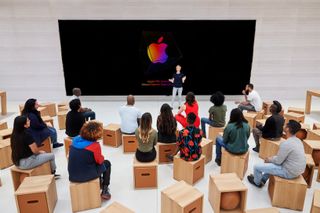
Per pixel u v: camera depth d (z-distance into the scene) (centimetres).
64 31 691
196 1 702
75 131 394
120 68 722
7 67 742
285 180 290
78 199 288
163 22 698
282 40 738
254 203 305
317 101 763
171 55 720
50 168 334
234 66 734
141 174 328
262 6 711
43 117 501
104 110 666
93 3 699
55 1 697
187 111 418
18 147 298
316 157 372
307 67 760
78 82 727
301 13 718
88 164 283
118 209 248
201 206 269
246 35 712
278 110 388
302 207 291
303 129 445
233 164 347
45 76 753
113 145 455
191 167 329
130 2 699
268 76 764
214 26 704
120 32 697
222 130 447
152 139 321
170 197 260
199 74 736
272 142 386
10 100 766
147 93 745
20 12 704
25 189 270
